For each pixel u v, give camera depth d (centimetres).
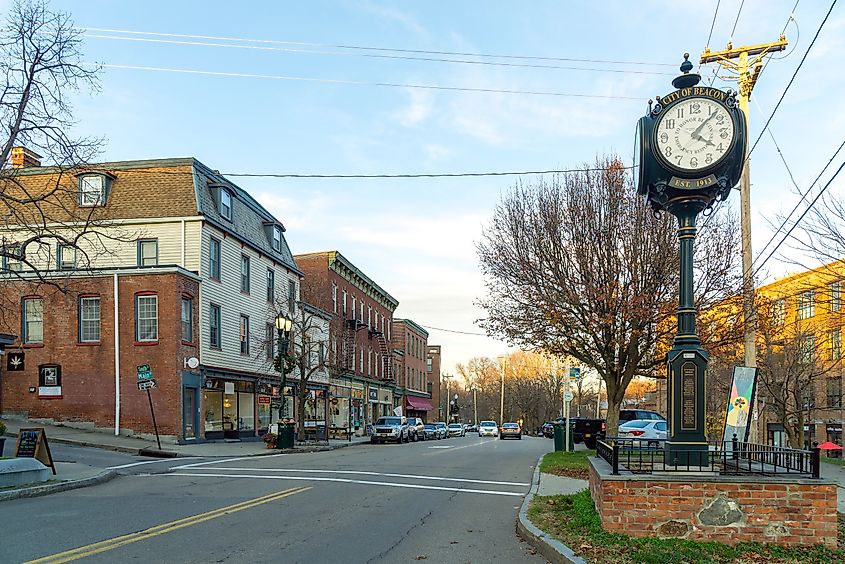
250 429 3475
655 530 770
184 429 2822
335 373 4566
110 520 1023
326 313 4612
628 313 1888
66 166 1997
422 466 2017
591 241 1958
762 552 721
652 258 1892
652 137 896
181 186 3042
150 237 2997
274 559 780
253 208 3716
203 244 3028
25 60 1658
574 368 2697
